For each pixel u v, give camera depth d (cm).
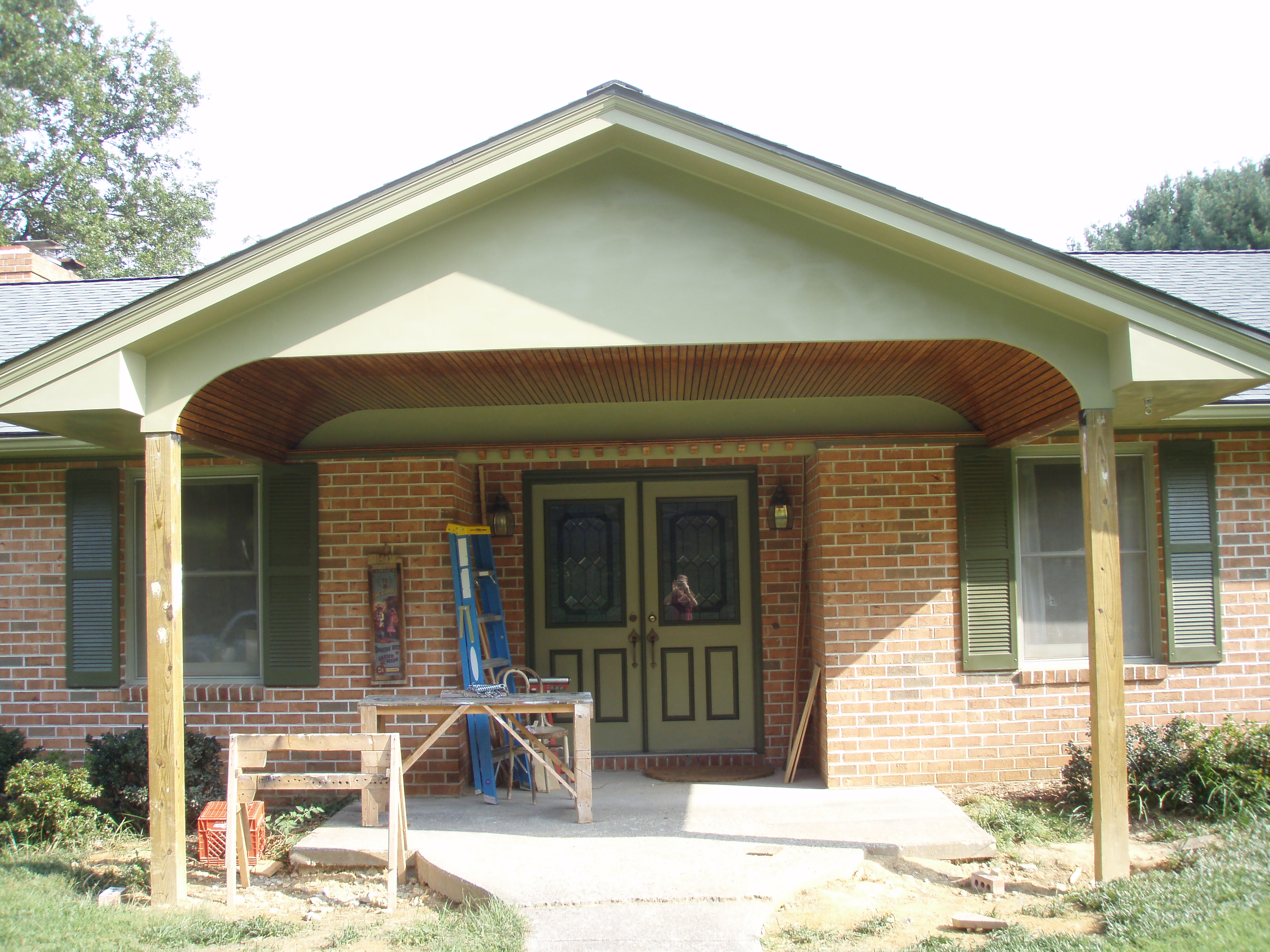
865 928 479
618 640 833
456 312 529
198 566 790
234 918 516
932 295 526
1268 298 854
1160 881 500
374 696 740
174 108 3141
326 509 761
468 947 439
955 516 741
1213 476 750
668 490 838
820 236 528
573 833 611
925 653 735
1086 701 736
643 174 530
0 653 775
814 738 790
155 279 1051
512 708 638
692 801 689
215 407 609
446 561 754
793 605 816
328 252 513
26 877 564
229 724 756
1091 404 529
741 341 524
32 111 2838
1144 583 764
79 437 616
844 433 759
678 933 459
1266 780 623
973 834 596
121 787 683
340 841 605
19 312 952
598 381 665
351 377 630
